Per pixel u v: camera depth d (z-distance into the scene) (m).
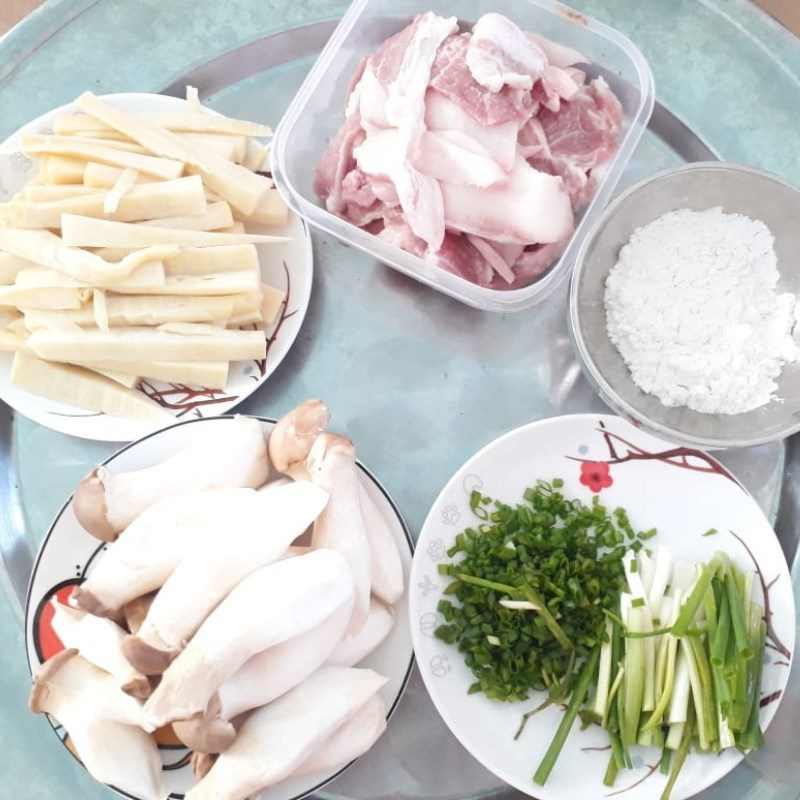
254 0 0.65
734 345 0.57
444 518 0.58
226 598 0.52
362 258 0.63
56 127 0.60
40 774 0.58
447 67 0.58
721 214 0.60
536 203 0.57
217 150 0.61
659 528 0.60
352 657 0.56
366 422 0.62
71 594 0.56
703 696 0.56
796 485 0.62
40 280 0.58
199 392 0.60
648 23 0.65
